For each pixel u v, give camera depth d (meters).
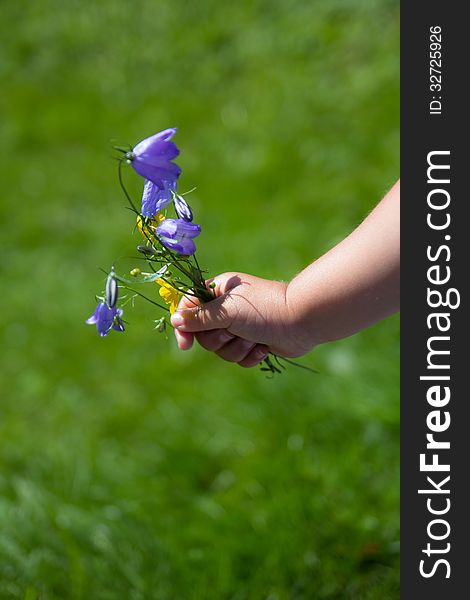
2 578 2.41
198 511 2.63
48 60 5.82
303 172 4.27
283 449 2.80
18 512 2.60
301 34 5.22
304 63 5.05
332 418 2.87
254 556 2.44
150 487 2.76
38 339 3.65
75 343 3.58
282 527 2.49
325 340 1.77
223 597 2.36
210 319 1.74
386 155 4.19
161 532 2.55
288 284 1.76
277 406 2.97
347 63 4.93
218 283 1.78
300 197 4.10
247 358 1.85
